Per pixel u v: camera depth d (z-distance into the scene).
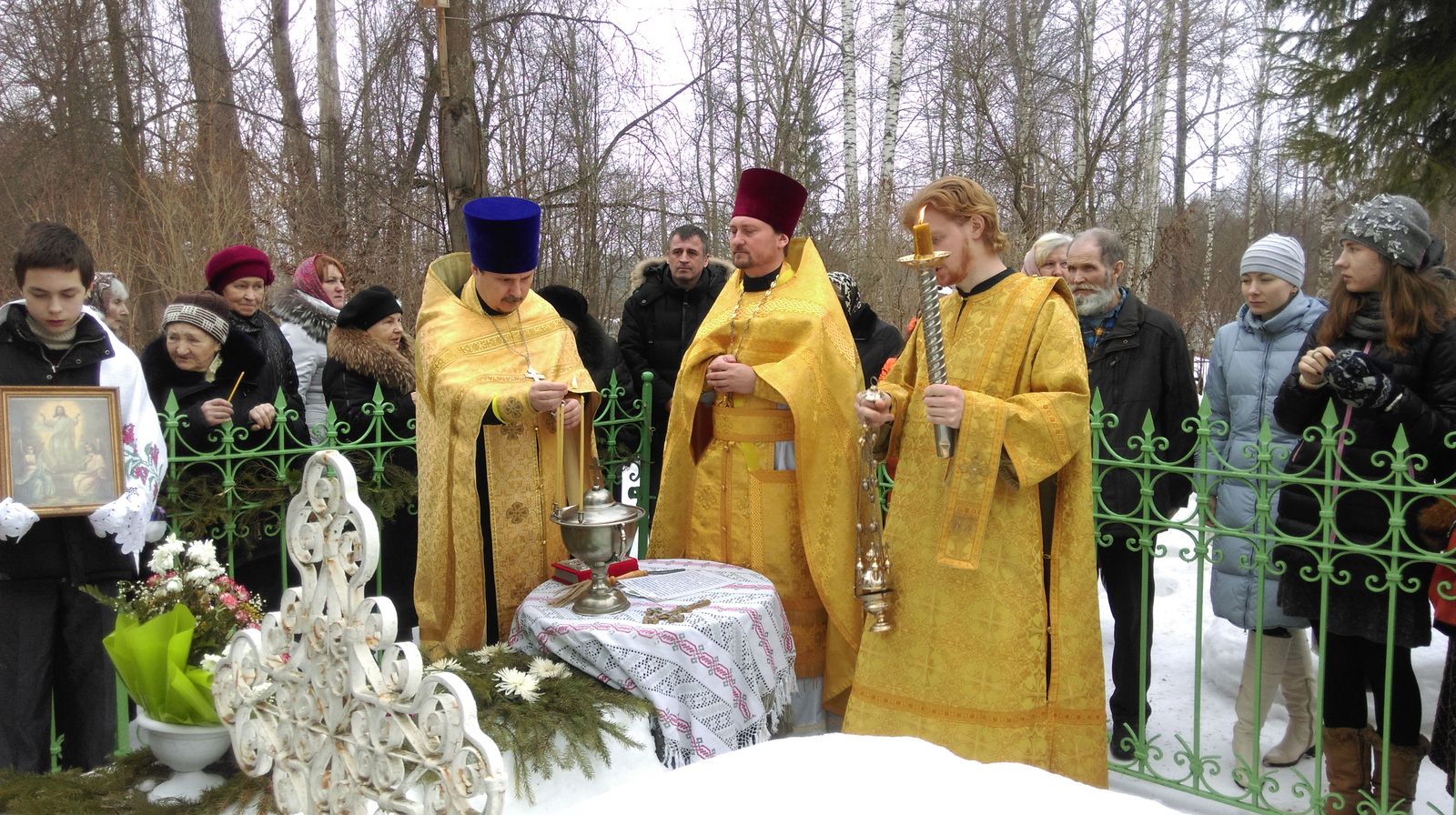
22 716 3.10
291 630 2.31
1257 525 3.25
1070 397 2.93
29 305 3.09
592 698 2.95
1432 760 3.18
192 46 12.96
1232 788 3.69
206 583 3.09
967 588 3.04
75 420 3.03
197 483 3.55
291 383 4.60
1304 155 9.14
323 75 15.06
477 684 2.97
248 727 2.45
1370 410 3.03
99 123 13.80
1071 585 3.02
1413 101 8.23
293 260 10.91
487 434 3.57
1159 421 4.08
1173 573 6.12
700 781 1.21
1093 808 1.15
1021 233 12.44
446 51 8.19
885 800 1.16
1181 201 19.64
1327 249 14.38
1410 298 3.05
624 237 13.84
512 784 2.74
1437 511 2.98
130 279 10.35
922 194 3.12
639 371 5.34
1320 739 3.29
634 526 3.75
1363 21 8.63
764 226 3.85
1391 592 2.99
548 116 13.12
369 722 2.08
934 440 3.13
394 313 4.42
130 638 2.92
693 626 3.02
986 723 3.01
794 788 1.19
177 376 3.79
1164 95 16.88
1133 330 4.09
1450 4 8.25
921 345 3.27
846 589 3.73
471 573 3.47
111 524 3.01
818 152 17.42
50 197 12.00
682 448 3.94
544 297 4.60
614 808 1.17
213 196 10.02
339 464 2.14
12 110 13.87
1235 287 18.02
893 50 13.63
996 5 17.23
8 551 3.07
